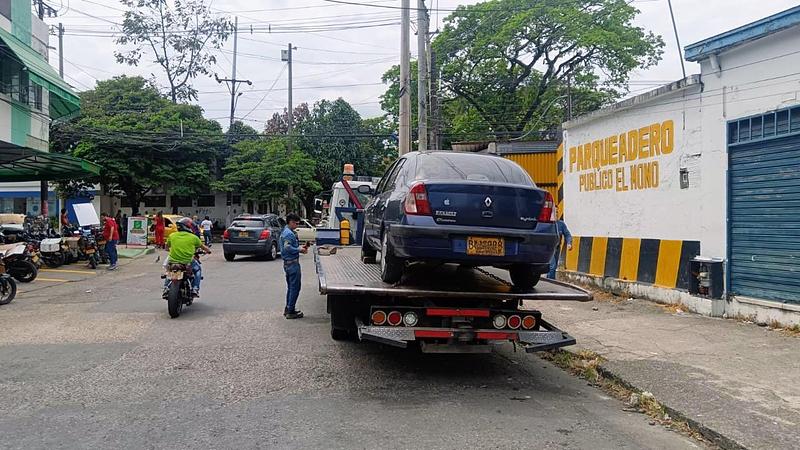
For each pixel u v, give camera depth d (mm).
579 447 4535
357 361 7125
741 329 8219
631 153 11617
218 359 7176
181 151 35250
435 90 27156
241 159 37344
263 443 4504
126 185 34688
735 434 4605
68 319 9930
